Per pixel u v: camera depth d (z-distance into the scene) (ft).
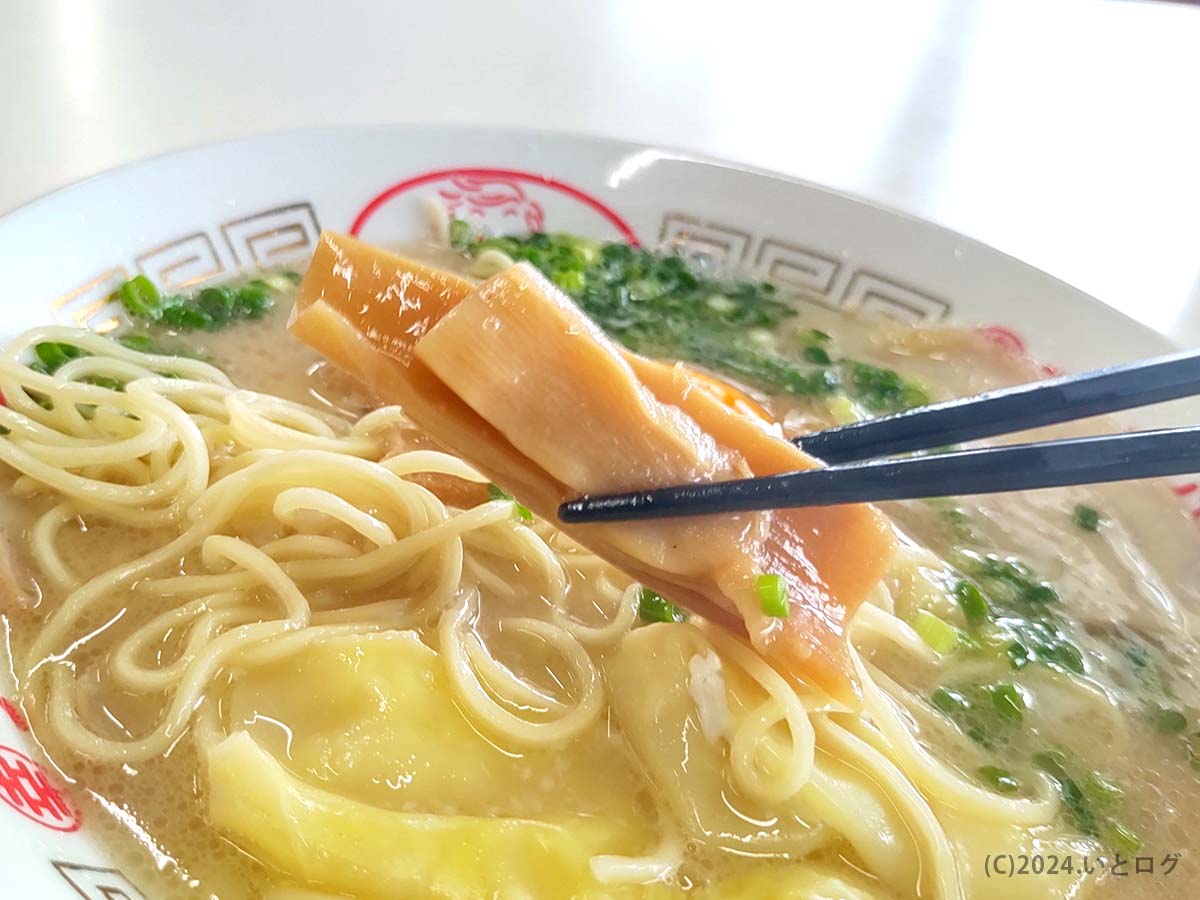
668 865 0.29
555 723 0.32
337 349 0.29
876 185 0.71
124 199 0.45
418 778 0.30
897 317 0.59
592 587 0.37
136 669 0.30
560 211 0.58
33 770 0.27
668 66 0.82
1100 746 0.36
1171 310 0.61
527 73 0.75
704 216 0.60
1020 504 0.48
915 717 0.35
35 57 0.61
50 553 0.33
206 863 0.27
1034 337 0.56
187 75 0.64
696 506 0.27
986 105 0.87
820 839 0.31
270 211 0.50
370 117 0.64
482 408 0.27
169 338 0.45
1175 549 0.47
